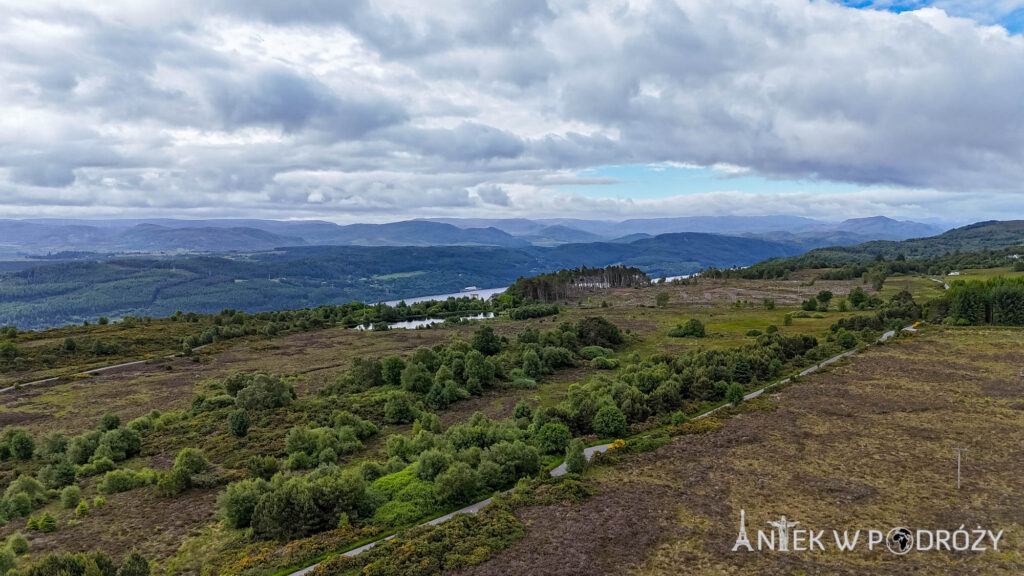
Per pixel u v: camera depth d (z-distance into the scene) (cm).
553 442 6209
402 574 3741
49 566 3509
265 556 4162
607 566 3781
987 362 9025
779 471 5241
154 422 7694
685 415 7200
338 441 6512
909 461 5316
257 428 7256
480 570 3788
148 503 5275
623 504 4712
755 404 7344
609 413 6719
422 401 8319
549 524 4412
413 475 5462
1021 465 5091
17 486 5403
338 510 4662
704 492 4878
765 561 3756
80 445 6450
